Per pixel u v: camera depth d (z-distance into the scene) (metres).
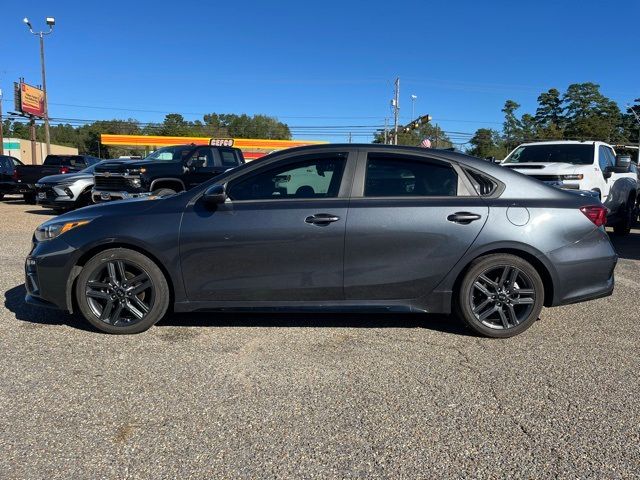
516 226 4.36
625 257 8.45
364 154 4.51
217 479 2.59
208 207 4.39
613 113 87.06
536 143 10.89
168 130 96.06
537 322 5.01
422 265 4.37
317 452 2.82
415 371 3.86
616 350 4.30
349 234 4.30
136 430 3.03
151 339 4.43
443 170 4.51
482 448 2.87
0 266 7.09
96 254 4.43
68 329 4.64
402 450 2.85
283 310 4.43
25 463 2.70
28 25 33.84
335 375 3.78
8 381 3.63
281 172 4.47
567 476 2.62
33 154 45.00
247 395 3.46
